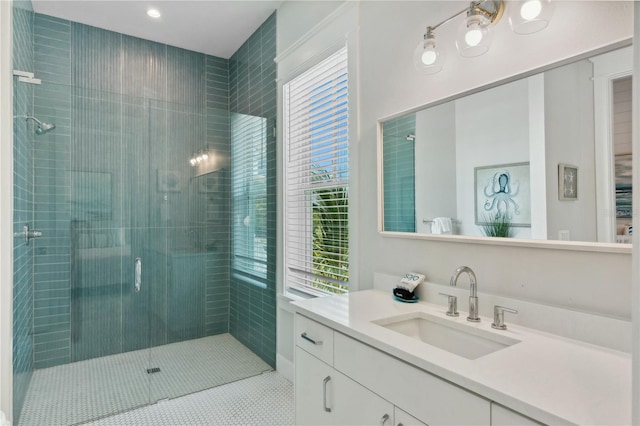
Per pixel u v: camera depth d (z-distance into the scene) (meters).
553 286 1.13
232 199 3.18
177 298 2.91
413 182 1.61
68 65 2.79
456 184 1.42
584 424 0.63
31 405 2.15
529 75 1.18
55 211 2.45
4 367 1.71
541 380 0.81
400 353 1.00
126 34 3.05
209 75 3.48
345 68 2.13
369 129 1.88
